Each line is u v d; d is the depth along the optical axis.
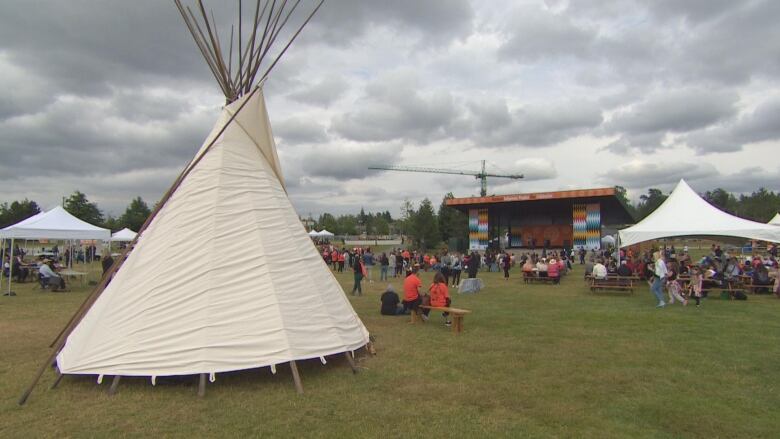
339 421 4.92
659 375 6.52
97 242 48.12
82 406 5.30
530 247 52.69
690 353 7.70
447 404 5.43
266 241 6.86
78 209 58.72
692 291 14.10
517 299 15.21
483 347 8.16
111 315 6.09
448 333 9.44
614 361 7.24
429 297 10.87
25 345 8.37
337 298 7.40
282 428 4.73
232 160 7.28
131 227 68.38
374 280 24.27
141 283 6.25
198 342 5.86
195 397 5.55
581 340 8.73
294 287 6.70
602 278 16.83
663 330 9.64
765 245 39.62
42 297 15.54
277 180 7.90
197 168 7.09
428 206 59.50
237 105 7.62
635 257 25.56
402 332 9.56
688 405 5.40
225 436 4.54
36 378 5.58
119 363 5.80
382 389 5.91
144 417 4.98
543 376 6.50
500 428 4.76
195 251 6.46
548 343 8.48
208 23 7.65
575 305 13.63
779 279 14.79
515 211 54.09
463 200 47.47
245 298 6.27
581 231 42.91
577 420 4.97
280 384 6.03
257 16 7.79
